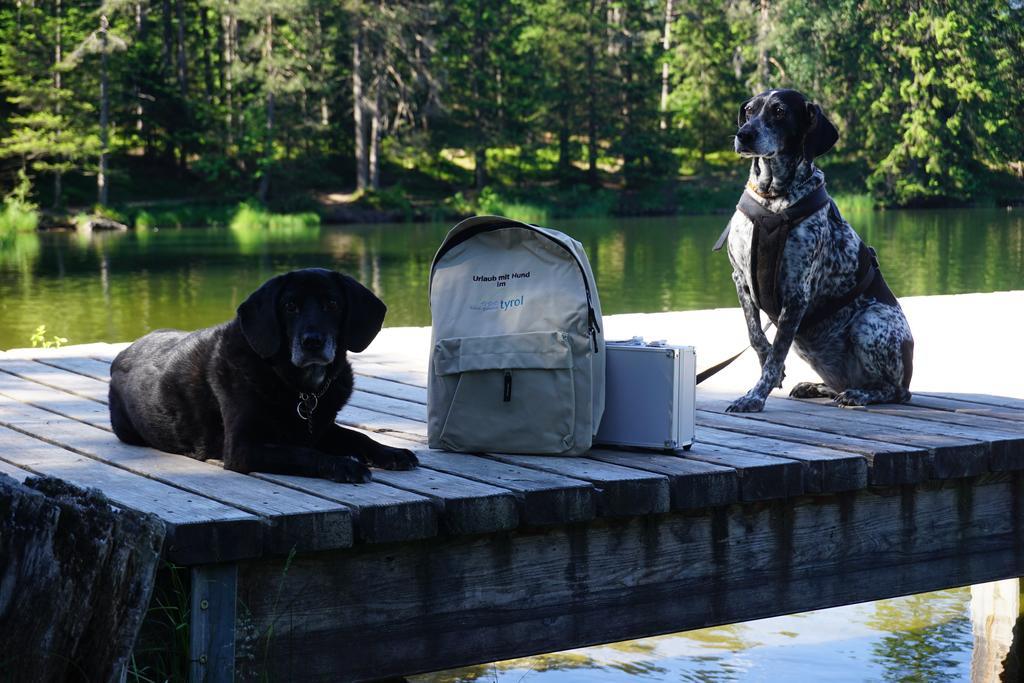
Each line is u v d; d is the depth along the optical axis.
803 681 4.76
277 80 53.53
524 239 4.08
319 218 50.50
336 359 3.88
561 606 3.69
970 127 56.56
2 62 49.47
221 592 3.11
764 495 3.89
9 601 2.53
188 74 63.12
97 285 24.02
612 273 25.88
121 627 2.63
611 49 65.94
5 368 6.41
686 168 65.19
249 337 3.77
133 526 2.62
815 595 4.16
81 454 4.16
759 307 5.53
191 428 4.05
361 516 3.24
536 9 67.25
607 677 4.80
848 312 5.53
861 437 4.55
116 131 53.41
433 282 4.18
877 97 58.25
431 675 4.81
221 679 3.12
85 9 53.88
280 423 3.86
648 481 3.67
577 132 64.00
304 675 3.29
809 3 58.31
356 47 55.62
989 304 11.02
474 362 4.04
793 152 5.26
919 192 55.47
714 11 64.88
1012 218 46.62
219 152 55.44
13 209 44.28
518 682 4.75
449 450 4.17
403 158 60.75
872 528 4.27
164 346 4.32
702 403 5.61
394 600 3.43
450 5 59.44
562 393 3.98
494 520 3.43
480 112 60.69
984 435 4.55
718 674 4.84
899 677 4.80
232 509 3.22
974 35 55.66
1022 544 4.59
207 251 33.91
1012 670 4.93
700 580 3.94
